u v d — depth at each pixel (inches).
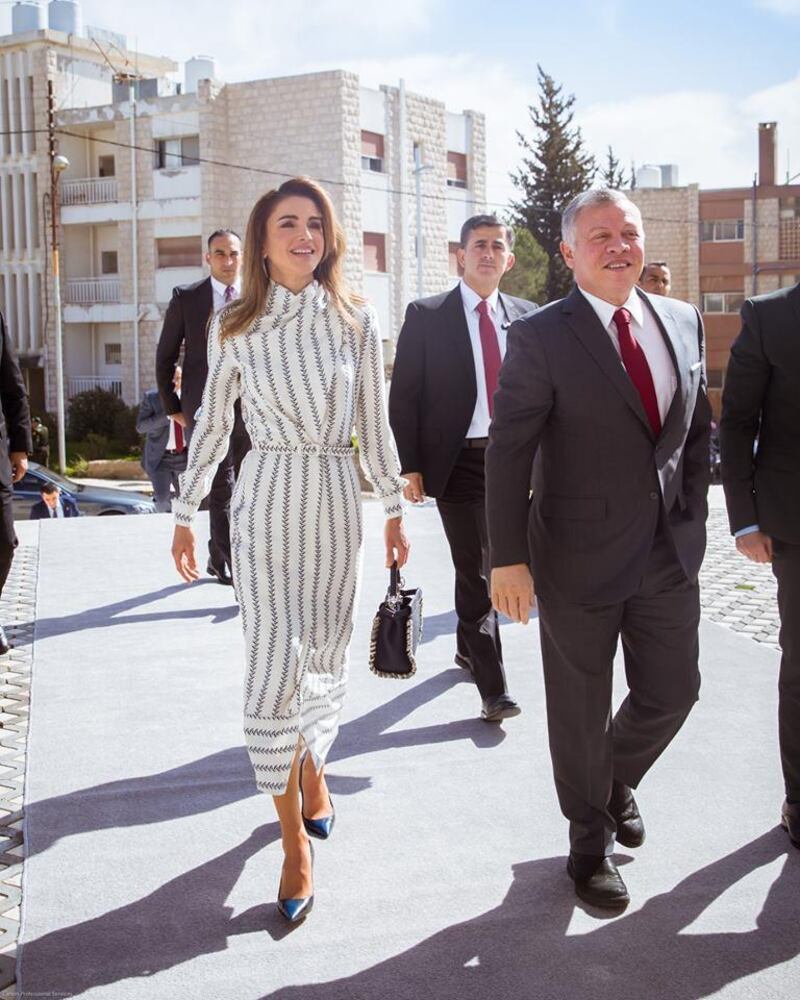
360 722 188.5
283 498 129.4
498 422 126.1
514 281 1669.5
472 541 187.3
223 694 202.2
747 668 218.1
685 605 127.6
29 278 1636.3
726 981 111.0
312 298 131.1
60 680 211.3
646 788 158.6
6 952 118.3
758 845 140.6
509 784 161.0
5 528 212.4
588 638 126.3
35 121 1595.7
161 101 1464.1
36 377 1670.8
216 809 153.1
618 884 125.4
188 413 265.1
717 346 1870.1
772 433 141.6
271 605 128.6
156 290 1509.6
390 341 1480.1
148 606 269.6
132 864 137.2
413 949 117.6
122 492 569.6
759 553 142.4
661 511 126.0
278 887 131.4
